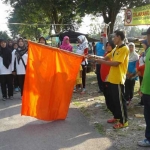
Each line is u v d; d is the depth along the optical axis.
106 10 21.02
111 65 5.10
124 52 5.09
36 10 27.89
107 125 5.65
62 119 6.06
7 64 8.21
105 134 5.11
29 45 5.67
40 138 4.95
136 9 11.49
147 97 4.27
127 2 20.03
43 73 5.74
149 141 4.47
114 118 5.81
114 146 4.52
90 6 19.73
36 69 5.70
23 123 5.89
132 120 5.96
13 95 9.20
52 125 5.71
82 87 9.16
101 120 6.04
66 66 5.79
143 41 6.48
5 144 4.69
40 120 6.08
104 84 5.77
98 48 8.80
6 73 8.23
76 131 5.30
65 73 5.82
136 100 7.80
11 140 4.88
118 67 5.16
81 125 5.68
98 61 5.28
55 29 29.47
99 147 4.48
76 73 5.84
